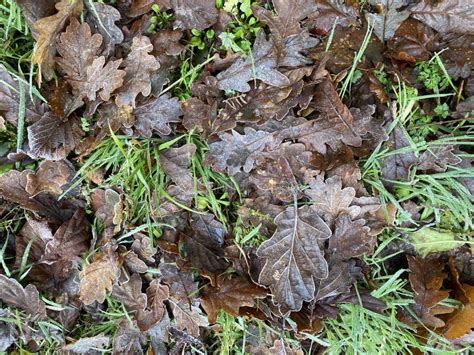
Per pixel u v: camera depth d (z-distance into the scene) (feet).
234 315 2.14
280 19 2.08
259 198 2.19
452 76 2.18
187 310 2.22
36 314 2.19
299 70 2.10
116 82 2.04
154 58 2.06
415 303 2.23
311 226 2.17
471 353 2.31
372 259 2.24
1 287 2.16
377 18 2.13
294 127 2.13
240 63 2.12
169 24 2.14
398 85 2.16
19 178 2.13
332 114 2.12
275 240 2.16
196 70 2.15
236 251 2.21
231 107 2.12
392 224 2.21
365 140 2.16
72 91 2.12
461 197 2.21
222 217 2.20
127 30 2.13
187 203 2.17
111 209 2.19
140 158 2.16
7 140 2.18
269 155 2.15
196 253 2.21
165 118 2.12
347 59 2.15
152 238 2.17
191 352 2.31
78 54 2.07
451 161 2.17
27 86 2.10
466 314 2.22
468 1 2.09
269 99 2.11
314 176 2.15
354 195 2.14
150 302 2.22
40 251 2.23
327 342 2.23
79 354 2.29
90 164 2.15
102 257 2.17
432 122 2.22
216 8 2.11
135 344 2.29
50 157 2.07
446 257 2.28
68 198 2.23
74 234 2.20
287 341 2.22
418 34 2.16
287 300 2.16
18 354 2.26
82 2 2.05
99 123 2.10
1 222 2.20
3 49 2.10
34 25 1.97
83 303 2.26
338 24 2.14
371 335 2.20
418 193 2.20
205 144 2.18
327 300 2.23
